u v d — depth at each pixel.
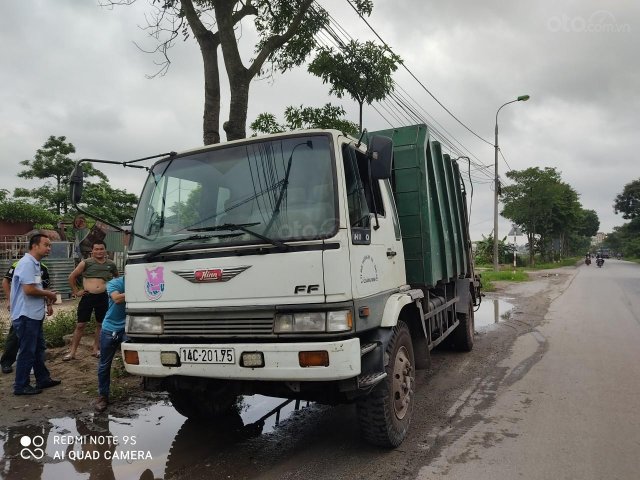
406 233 5.63
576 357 7.62
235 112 8.05
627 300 15.36
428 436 4.55
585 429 4.65
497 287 21.20
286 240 3.65
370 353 3.97
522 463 3.95
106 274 7.22
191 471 3.96
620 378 6.39
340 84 9.87
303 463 4.05
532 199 44.09
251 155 4.10
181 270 3.90
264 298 3.64
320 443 4.46
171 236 4.08
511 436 4.51
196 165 4.27
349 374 3.48
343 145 4.01
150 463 4.12
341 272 3.58
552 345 8.62
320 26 9.38
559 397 5.65
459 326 8.01
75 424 5.00
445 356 7.92
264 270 3.65
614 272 33.53
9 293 6.86
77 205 4.10
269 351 3.53
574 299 16.05
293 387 3.68
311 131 3.97
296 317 3.56
